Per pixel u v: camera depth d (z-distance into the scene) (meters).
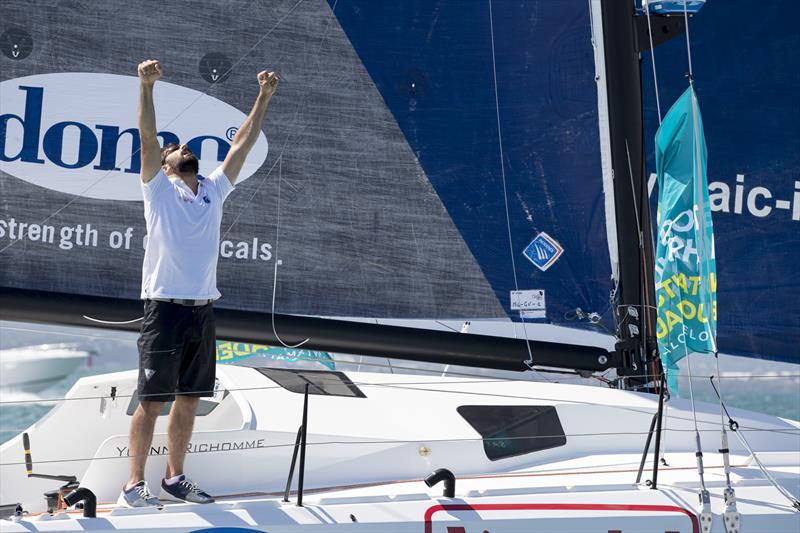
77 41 17.22
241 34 17.55
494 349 17.27
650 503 13.92
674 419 16.70
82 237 17.12
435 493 14.18
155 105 17.36
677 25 18.14
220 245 17.31
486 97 17.98
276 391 16.62
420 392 17.06
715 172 19.38
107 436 17.33
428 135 17.83
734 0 19.55
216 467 15.26
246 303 17.31
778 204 19.27
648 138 19.97
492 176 17.92
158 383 13.90
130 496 13.52
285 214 17.48
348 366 25.55
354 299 17.58
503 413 16.55
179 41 17.42
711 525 13.77
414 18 17.89
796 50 19.45
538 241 17.89
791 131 19.33
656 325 17.95
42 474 16.23
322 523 13.17
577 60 18.12
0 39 17.06
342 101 17.69
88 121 17.23
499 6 18.05
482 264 17.83
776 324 19.09
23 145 17.08
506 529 13.44
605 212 17.98
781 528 13.94
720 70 19.53
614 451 16.42
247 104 17.56
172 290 14.09
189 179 14.52
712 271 15.50
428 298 17.72
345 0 17.72
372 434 15.79
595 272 17.94
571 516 13.66
